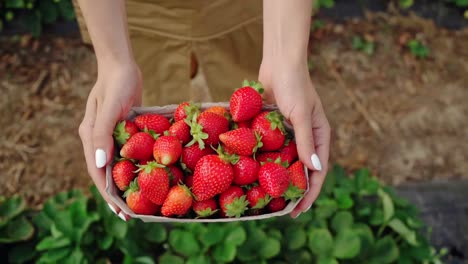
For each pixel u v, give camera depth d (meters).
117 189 0.61
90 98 0.66
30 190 1.12
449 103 1.37
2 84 1.25
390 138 1.29
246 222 0.91
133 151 0.59
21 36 1.32
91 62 1.31
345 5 1.47
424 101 1.36
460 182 1.21
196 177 0.58
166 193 0.58
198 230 0.91
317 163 0.61
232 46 0.82
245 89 0.61
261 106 0.62
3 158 1.15
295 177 0.61
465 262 1.03
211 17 0.77
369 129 1.30
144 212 0.59
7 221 0.91
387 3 1.49
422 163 1.26
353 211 0.97
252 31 0.81
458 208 1.11
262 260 0.89
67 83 1.28
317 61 1.39
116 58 0.64
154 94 0.88
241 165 0.59
